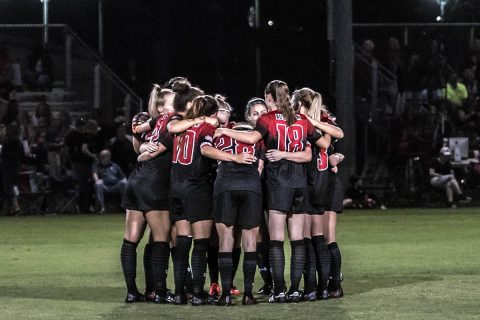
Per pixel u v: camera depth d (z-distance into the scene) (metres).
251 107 27.33
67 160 62.75
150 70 82.69
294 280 26.44
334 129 26.78
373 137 67.31
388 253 38.66
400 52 68.31
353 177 63.47
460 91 67.88
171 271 33.56
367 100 67.62
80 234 47.88
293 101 27.25
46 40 73.94
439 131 65.94
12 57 75.06
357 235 46.09
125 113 70.56
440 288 28.91
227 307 25.70
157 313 24.80
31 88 72.88
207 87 76.38
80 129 64.44
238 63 76.25
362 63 67.88
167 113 26.67
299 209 26.31
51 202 63.22
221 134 25.94
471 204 65.12
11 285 30.47
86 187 61.47
